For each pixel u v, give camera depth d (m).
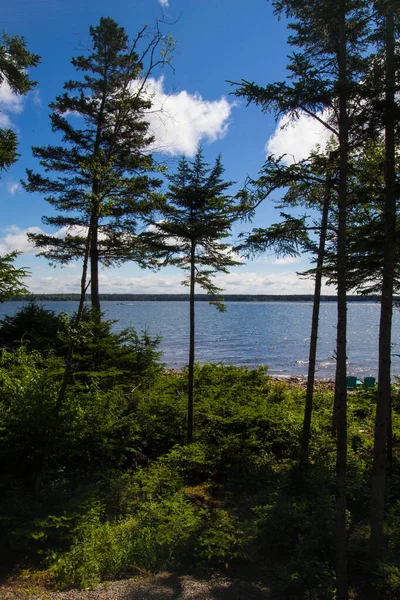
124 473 7.72
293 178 5.32
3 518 5.20
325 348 40.72
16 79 9.05
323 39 5.47
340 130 5.00
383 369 5.74
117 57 13.16
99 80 13.63
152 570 4.99
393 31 5.18
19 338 11.74
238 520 6.39
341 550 4.41
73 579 4.64
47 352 10.98
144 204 8.70
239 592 4.43
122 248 15.05
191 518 5.87
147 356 12.90
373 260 7.32
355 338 50.72
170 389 12.40
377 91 4.79
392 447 9.55
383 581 4.67
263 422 10.49
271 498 6.79
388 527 5.95
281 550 5.46
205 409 10.84
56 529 5.45
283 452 9.66
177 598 4.24
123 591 4.36
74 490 6.66
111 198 7.67
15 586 4.50
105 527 5.64
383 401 5.68
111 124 12.27
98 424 7.56
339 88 4.71
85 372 9.70
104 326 11.85
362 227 6.83
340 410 4.64
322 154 6.79
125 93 8.30
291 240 5.68
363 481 7.60
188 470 8.59
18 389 7.26
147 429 9.30
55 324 12.17
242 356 35.03
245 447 9.25
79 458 7.42
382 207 6.73
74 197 14.70
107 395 8.77
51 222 14.68
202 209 9.56
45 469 6.56
